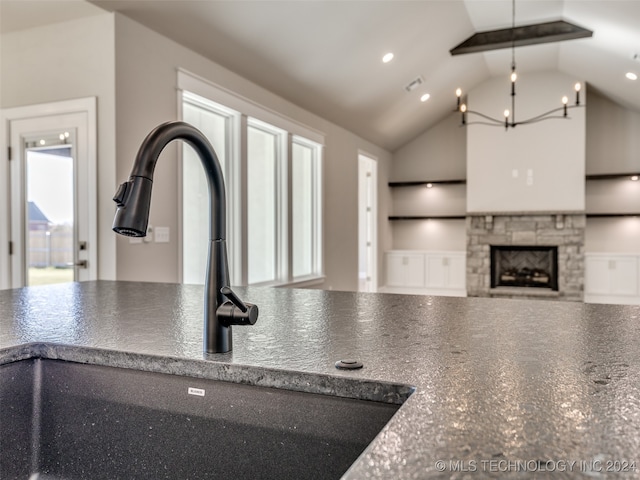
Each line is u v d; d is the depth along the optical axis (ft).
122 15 10.34
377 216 27.40
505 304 4.55
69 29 10.62
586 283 24.80
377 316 3.86
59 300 4.68
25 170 11.17
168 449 2.52
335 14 13.66
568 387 2.00
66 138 10.68
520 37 18.93
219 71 13.37
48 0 9.64
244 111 14.48
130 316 3.77
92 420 2.71
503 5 17.03
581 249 24.41
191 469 2.46
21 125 11.18
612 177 24.52
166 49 11.52
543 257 25.91
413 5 15.19
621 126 25.34
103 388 2.68
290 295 5.24
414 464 1.31
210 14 11.43
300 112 18.06
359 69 17.53
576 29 18.10
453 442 1.45
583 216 24.39
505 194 25.62
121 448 2.63
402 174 29.94
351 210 23.00
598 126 25.75
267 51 13.83
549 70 24.86
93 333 3.11
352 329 3.31
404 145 29.81
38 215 11.03
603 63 20.47
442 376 2.17
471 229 26.25
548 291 25.07
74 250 10.64
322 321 3.64
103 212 10.35
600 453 1.37
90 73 10.41
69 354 2.76
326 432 2.18
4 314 3.85
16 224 11.19
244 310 2.56
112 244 10.28
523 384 2.04
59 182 10.79
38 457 2.82
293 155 18.74
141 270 10.83
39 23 10.70
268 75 14.98
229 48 12.91
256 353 2.60
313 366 2.33
